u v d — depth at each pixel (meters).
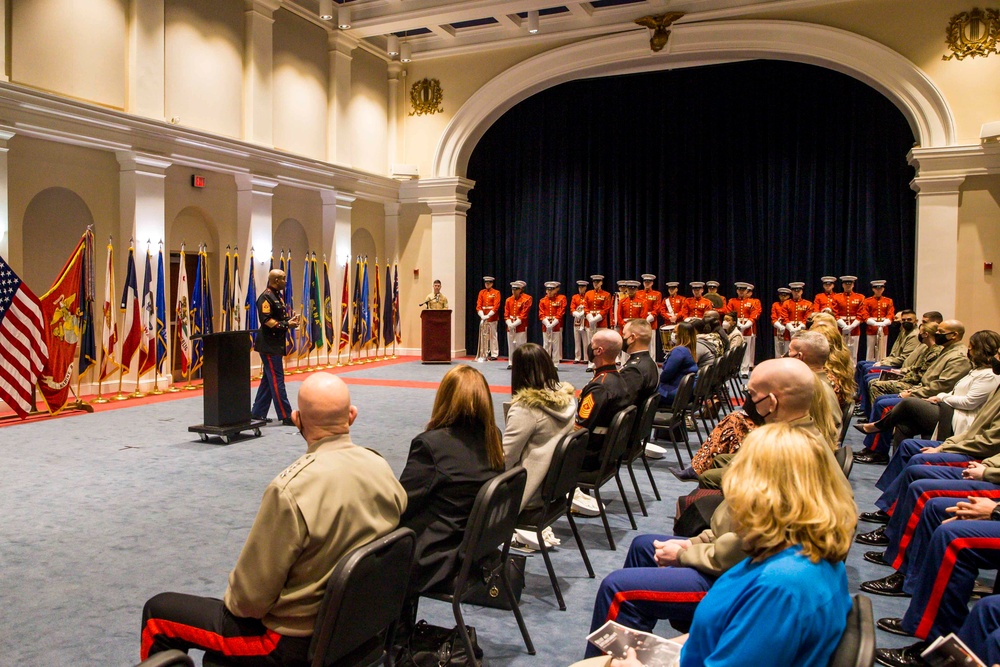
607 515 4.44
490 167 15.05
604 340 4.20
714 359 6.55
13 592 3.17
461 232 14.19
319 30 12.32
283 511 1.78
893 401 5.70
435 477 2.46
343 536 1.87
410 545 1.96
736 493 1.52
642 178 14.00
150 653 2.01
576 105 14.30
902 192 12.27
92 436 6.46
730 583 1.53
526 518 3.21
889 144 12.32
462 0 11.52
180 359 9.79
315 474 1.85
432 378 10.85
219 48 10.26
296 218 11.98
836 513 1.47
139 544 3.78
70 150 8.29
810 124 12.84
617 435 3.74
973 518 2.74
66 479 5.03
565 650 2.74
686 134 13.62
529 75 13.08
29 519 4.16
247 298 10.56
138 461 5.58
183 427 6.91
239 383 6.47
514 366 3.42
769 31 11.45
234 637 1.88
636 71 12.97
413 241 14.24
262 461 5.63
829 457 1.54
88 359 7.98
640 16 12.07
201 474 5.22
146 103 9.05
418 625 2.70
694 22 11.79
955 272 10.62
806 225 12.95
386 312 14.09
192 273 10.10
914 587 2.85
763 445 1.54
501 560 2.70
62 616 2.94
